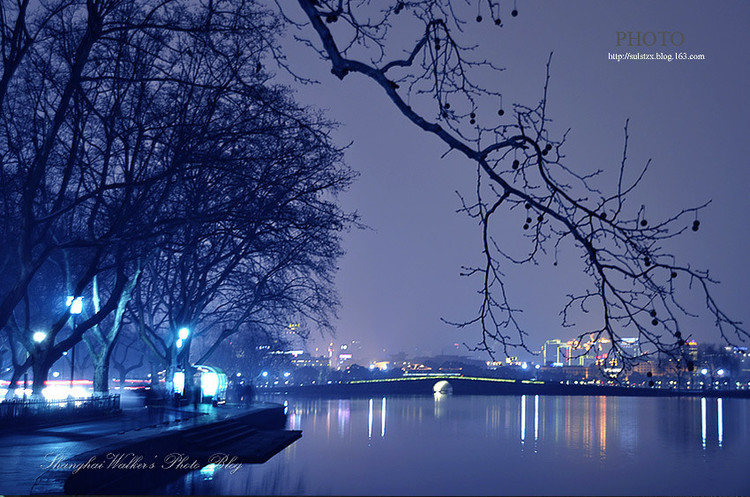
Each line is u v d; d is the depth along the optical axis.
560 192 6.27
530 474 37.34
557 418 93.38
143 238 23.48
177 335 52.72
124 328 86.44
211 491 27.19
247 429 49.66
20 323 53.97
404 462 40.78
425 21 6.96
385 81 6.54
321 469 35.75
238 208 32.50
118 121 30.75
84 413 41.41
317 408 113.94
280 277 55.47
